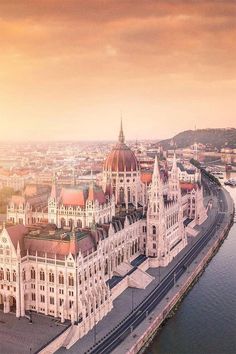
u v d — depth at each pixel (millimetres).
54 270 192000
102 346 176375
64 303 189625
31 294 199875
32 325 186750
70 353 171000
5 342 173000
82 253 194750
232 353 180500
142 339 183875
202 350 183000
